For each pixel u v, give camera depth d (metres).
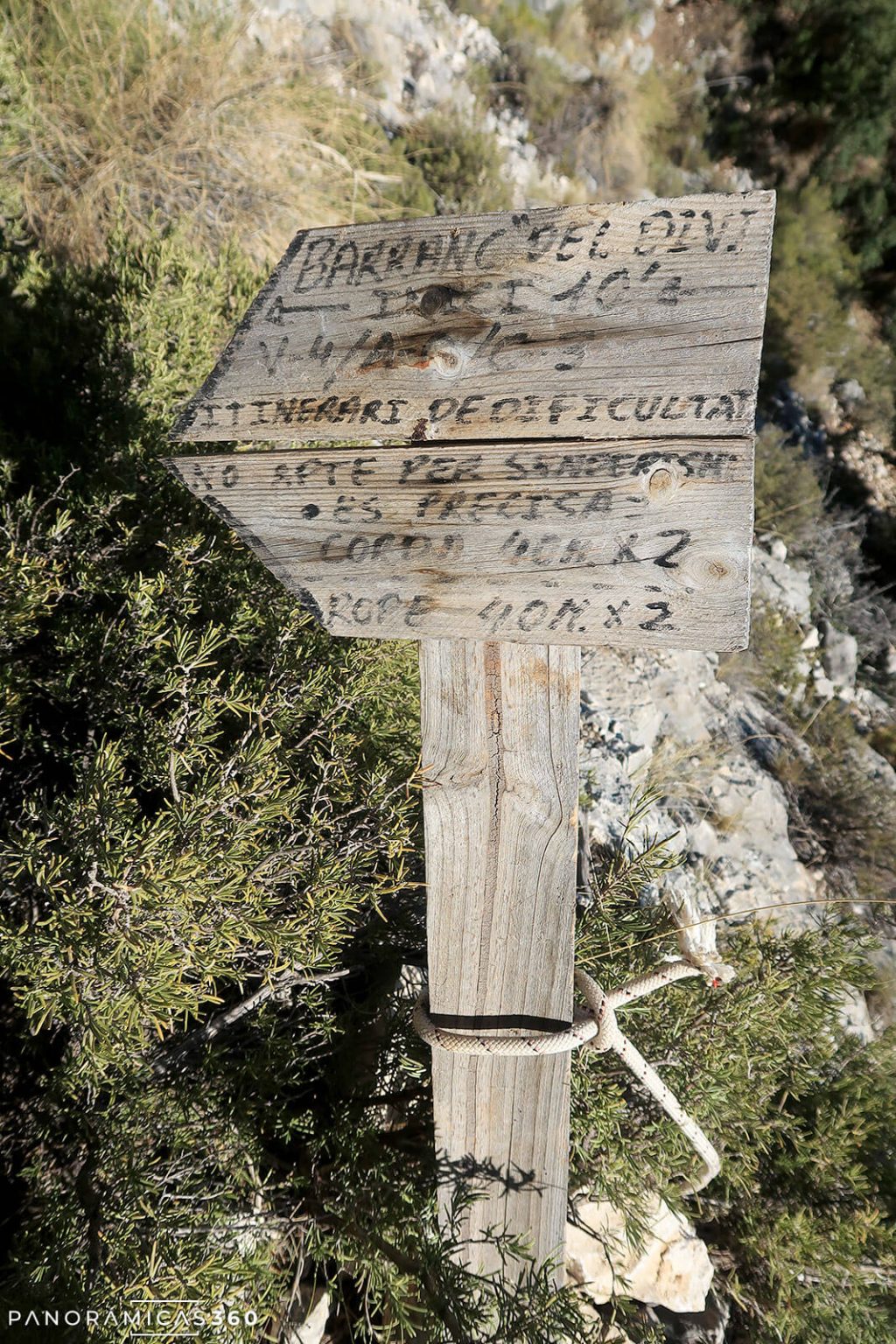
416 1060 1.87
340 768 1.74
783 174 10.85
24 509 2.02
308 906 1.58
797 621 6.09
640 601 1.10
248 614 1.98
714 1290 2.20
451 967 1.50
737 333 0.97
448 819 1.41
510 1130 1.58
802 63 10.73
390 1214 1.68
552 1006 1.49
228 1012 1.81
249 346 1.09
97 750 1.64
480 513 1.10
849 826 4.69
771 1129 2.25
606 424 1.02
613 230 0.98
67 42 4.39
